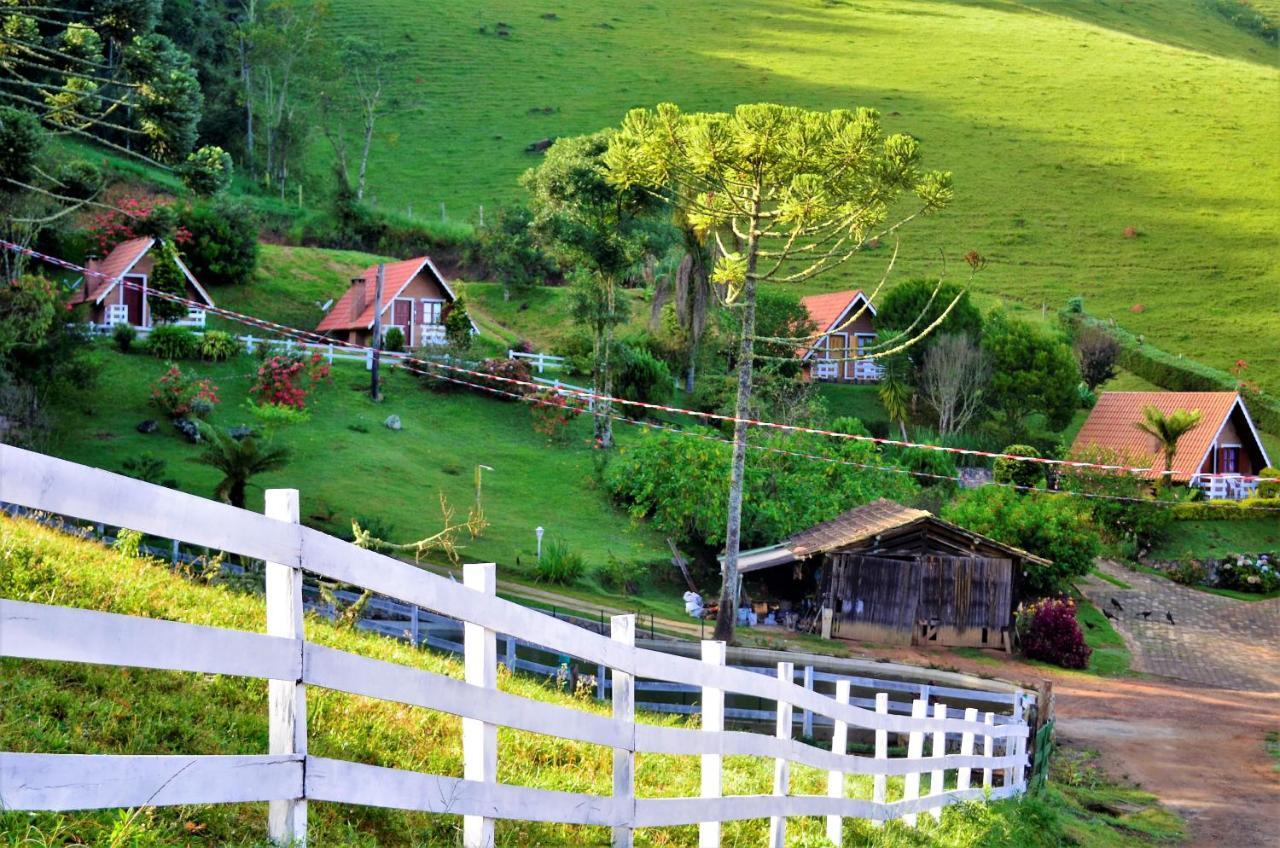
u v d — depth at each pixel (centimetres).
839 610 3778
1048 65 14800
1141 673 3572
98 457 3759
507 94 12912
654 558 4091
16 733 526
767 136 2947
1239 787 2084
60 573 824
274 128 9862
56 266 5312
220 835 470
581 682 1408
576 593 3481
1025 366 6775
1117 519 5281
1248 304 9275
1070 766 2167
